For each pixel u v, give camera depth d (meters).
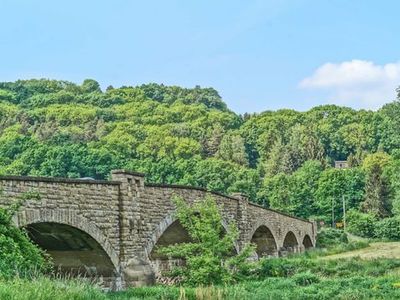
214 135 167.75
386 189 116.94
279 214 66.38
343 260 55.72
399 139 89.50
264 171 153.88
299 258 58.84
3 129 157.25
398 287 37.44
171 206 37.19
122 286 31.75
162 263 40.03
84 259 31.47
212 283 34.62
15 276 20.41
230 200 49.28
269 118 186.12
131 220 32.47
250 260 54.00
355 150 172.75
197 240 39.12
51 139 144.50
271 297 33.28
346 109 187.75
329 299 34.47
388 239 100.31
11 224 23.77
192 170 125.38
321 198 124.19
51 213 27.12
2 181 24.72
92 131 154.75
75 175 113.00
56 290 19.50
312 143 160.38
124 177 32.19
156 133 157.38
